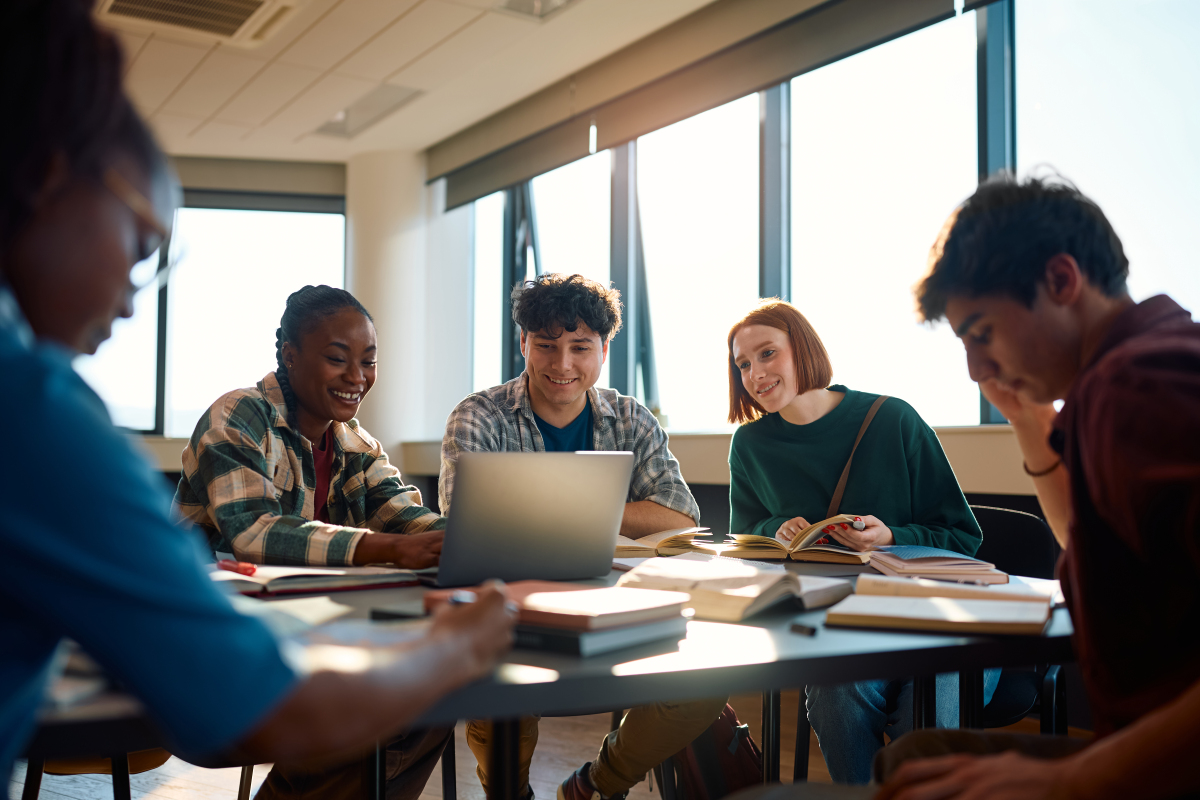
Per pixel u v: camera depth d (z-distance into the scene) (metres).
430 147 5.48
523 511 1.14
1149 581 0.72
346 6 3.73
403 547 1.32
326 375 1.69
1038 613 0.95
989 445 2.79
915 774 0.72
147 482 0.49
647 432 2.15
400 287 5.41
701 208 4.21
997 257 0.84
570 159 4.55
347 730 0.55
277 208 5.66
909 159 3.34
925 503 1.99
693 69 3.93
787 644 0.87
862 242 3.51
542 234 5.20
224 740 0.49
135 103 0.55
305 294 1.74
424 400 5.52
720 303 4.12
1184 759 0.59
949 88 3.21
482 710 0.70
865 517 1.69
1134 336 0.77
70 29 0.50
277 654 0.52
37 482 0.44
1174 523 0.66
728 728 1.71
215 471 1.49
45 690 0.51
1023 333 0.84
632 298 4.57
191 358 5.55
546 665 0.77
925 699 1.23
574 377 2.03
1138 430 0.68
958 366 3.13
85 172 0.51
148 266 0.58
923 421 2.06
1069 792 0.64
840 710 1.63
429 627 0.70
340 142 5.33
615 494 1.23
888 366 3.40
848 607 0.99
